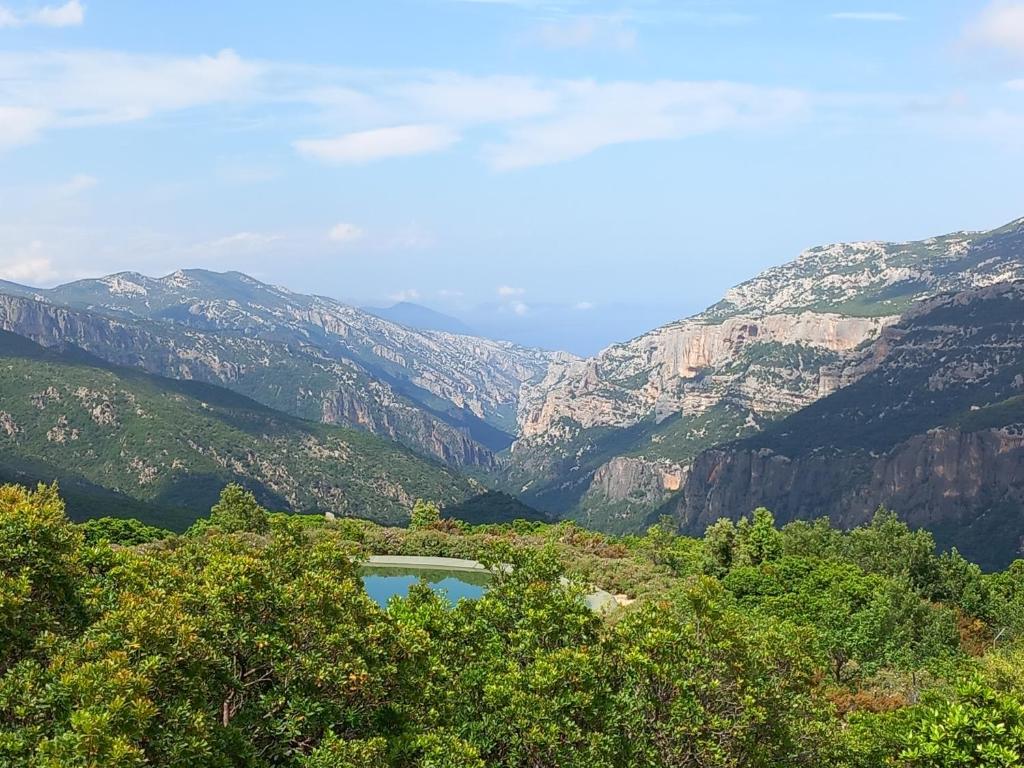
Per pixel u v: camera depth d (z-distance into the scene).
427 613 30.09
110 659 17.83
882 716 33.94
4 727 17.94
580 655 24.81
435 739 21.89
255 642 21.80
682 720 24.66
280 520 36.56
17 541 22.20
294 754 22.06
